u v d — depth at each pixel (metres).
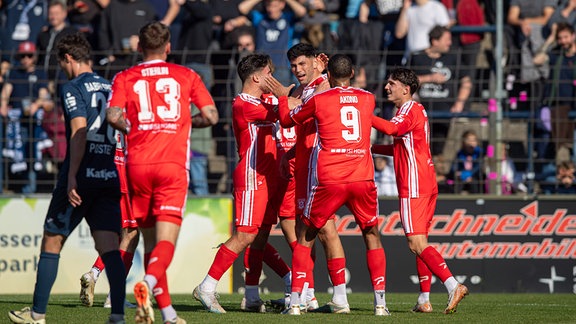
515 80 46.41
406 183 30.05
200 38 47.97
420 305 30.94
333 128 27.56
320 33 48.97
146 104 22.80
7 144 45.88
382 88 46.41
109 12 48.84
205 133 46.28
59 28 48.91
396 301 37.56
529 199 43.34
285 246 42.66
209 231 43.12
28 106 45.84
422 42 49.41
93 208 23.78
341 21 49.53
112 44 48.81
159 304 22.59
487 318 27.97
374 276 28.89
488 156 44.50
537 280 43.22
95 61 49.03
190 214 43.09
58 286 42.56
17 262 42.91
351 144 27.62
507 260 43.25
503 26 49.97
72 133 23.19
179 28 51.72
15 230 42.97
